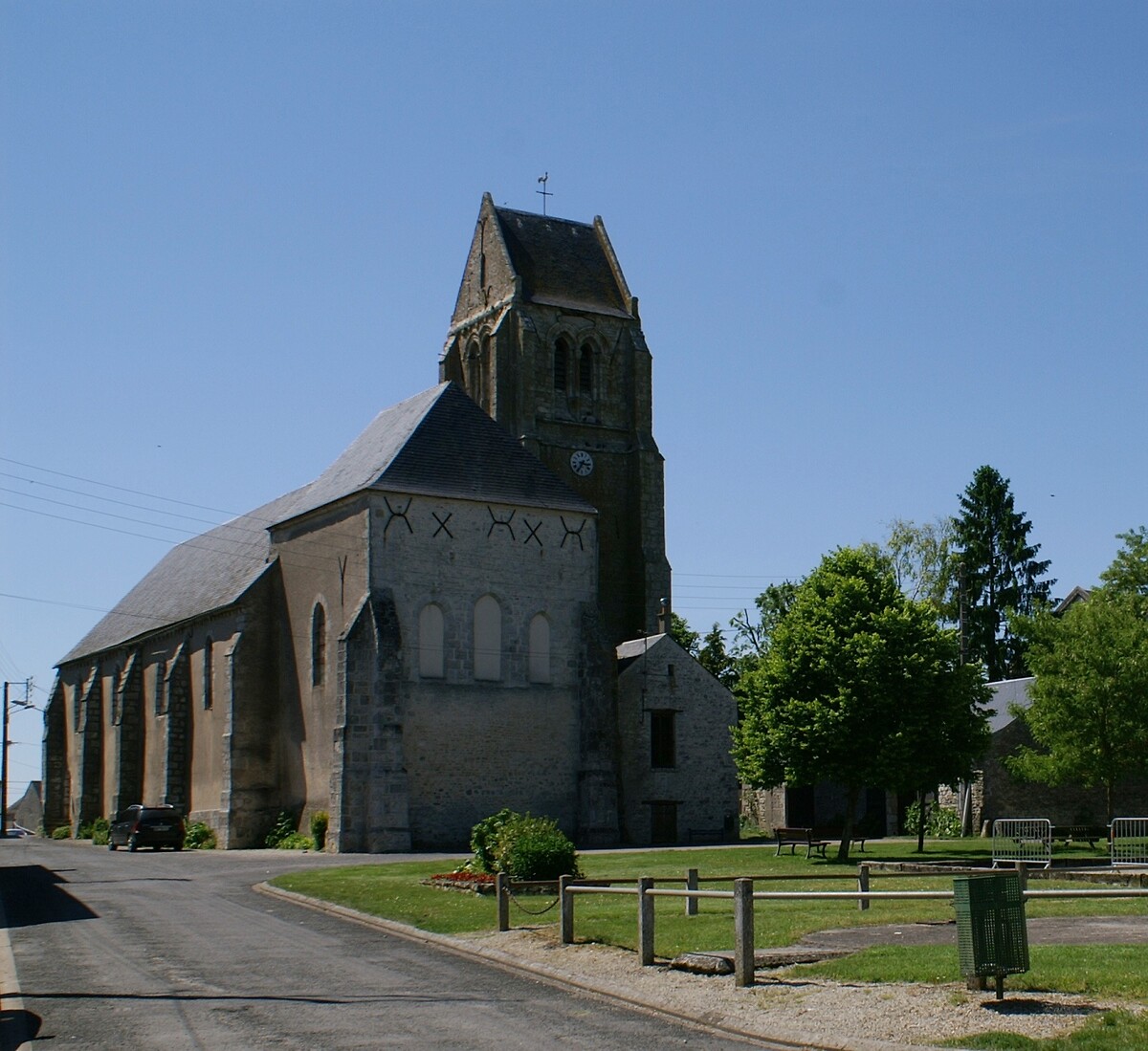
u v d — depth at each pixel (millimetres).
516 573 53375
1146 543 62719
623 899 27250
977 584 87312
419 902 27000
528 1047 14000
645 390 72438
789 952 18781
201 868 40250
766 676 41656
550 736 53125
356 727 48875
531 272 72312
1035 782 55562
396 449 52562
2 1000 16953
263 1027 15133
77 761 80062
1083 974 15859
